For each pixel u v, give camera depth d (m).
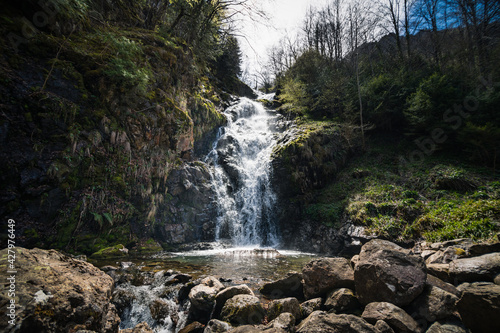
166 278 5.57
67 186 7.09
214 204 11.98
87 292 2.64
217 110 16.66
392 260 3.97
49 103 6.66
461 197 9.09
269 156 13.77
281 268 6.84
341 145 14.59
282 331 3.07
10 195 5.96
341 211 11.23
